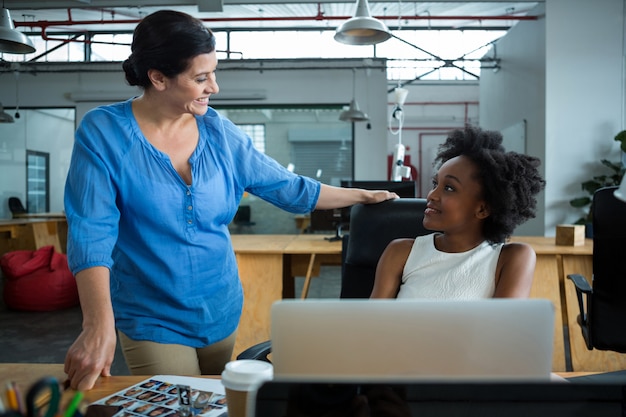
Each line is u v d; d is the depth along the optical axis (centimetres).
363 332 69
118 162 130
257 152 158
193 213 139
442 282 126
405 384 56
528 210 128
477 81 1196
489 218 129
